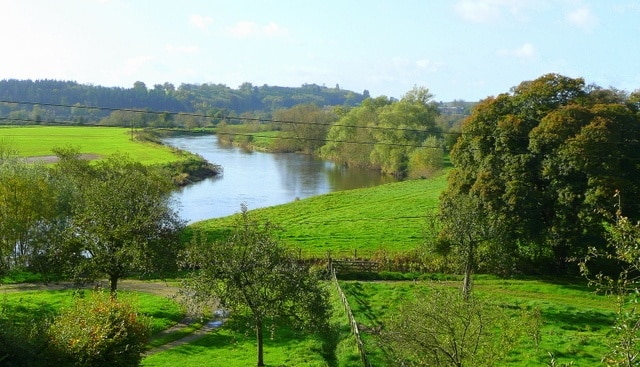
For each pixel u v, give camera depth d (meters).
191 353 33.97
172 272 42.53
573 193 47.62
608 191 45.47
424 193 99.06
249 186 119.56
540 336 31.69
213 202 101.25
